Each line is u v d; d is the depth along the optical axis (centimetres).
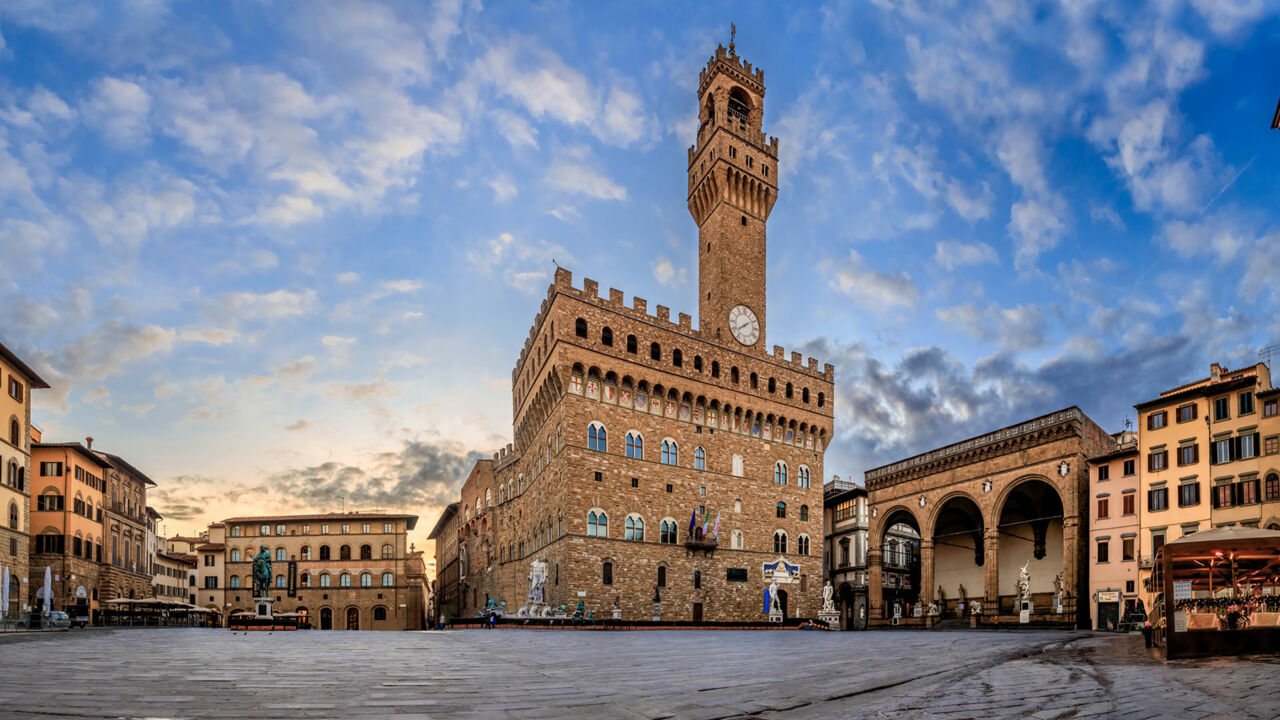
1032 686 2122
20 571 8012
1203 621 3288
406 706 1561
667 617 8431
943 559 11444
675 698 1812
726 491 9238
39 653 2894
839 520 12100
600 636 5469
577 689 1925
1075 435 8375
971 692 1989
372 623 13788
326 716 1420
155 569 12794
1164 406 7606
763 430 9775
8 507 7819
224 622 13788
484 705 1614
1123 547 7794
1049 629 8138
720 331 9650
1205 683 2148
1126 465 7900
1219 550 3378
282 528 14138
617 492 8362
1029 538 10125
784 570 9506
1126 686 2109
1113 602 7800
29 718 1333
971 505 10494
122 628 7006
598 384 8475
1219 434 7119
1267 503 6675
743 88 10494
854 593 11406
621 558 8238
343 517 14038
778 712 1655
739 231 10088
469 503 13650
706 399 9269
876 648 3956
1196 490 7219
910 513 10294
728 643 4512
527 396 10056
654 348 8969
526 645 3869
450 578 16350
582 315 8475
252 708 1488
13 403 7994
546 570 8669
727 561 9038
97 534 10181
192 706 1496
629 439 8588
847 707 1728
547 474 8875
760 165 10394
